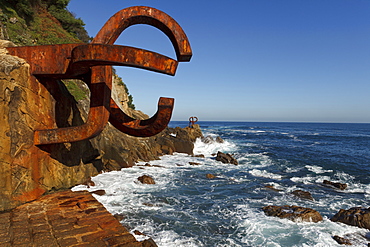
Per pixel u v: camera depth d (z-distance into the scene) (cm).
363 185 1138
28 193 558
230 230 627
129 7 578
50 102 662
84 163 888
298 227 653
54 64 589
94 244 375
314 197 938
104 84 582
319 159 1827
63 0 2088
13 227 423
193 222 662
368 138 3862
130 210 714
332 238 605
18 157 537
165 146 1958
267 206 777
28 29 1494
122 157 1246
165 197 849
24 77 566
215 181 1116
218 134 4556
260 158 1888
